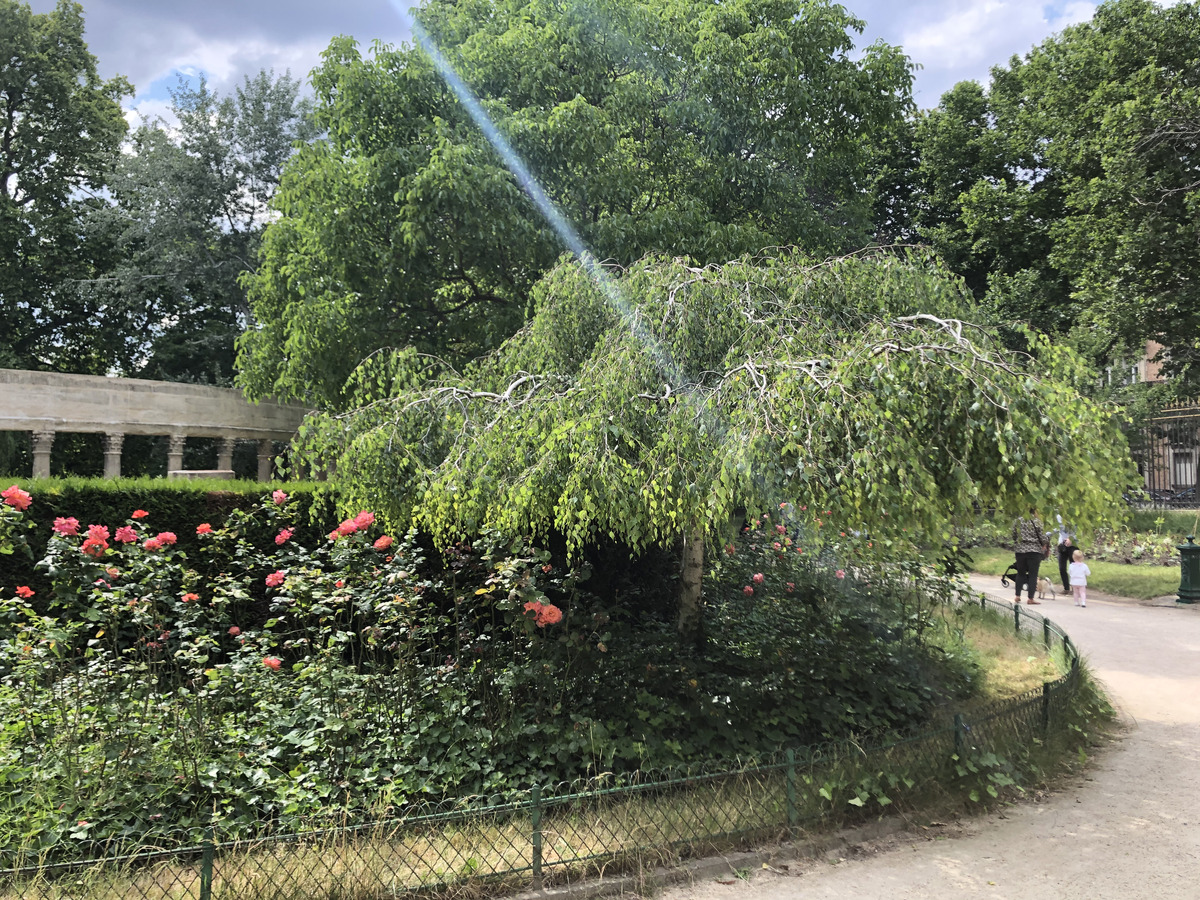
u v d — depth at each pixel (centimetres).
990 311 2008
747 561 873
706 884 420
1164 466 2338
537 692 562
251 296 1366
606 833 444
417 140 1130
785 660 648
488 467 525
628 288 643
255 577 732
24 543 530
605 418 480
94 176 2867
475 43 1208
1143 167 1611
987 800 539
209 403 1931
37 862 384
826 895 409
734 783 481
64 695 472
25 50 2591
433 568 759
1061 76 2314
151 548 546
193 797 445
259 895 367
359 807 454
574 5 1182
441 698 536
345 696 524
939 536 462
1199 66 1702
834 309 601
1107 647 1064
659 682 594
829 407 425
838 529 468
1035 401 425
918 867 443
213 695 513
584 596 770
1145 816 520
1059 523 502
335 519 788
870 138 1498
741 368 488
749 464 416
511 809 436
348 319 1095
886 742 548
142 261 2622
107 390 1752
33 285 2708
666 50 1232
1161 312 1633
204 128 2653
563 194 1143
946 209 2812
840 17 1295
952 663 789
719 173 1177
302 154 1198
